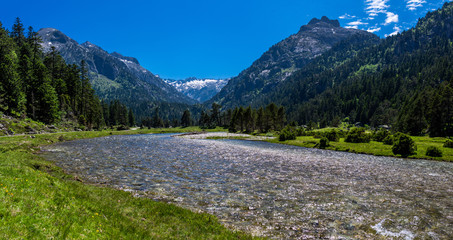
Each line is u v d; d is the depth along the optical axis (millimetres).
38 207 8766
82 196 12438
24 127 55469
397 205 15031
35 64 78125
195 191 17219
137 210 12227
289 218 12812
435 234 11273
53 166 21422
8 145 30875
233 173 23422
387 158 39562
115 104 176250
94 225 8969
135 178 20219
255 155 37438
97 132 80125
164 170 23891
